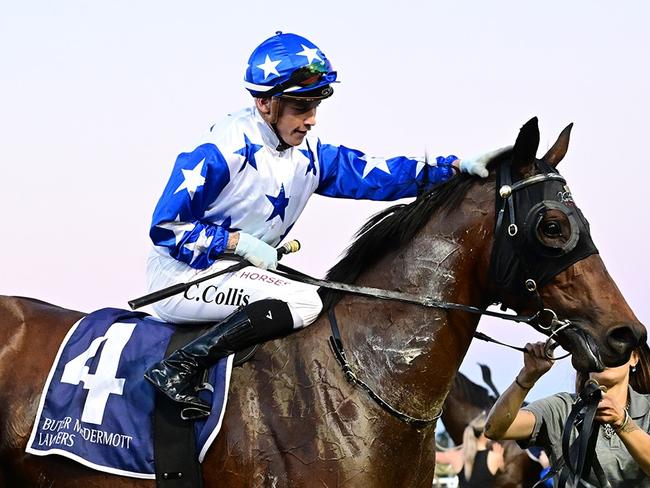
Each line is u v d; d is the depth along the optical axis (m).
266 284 3.30
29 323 3.43
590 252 3.14
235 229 3.42
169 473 3.15
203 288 3.31
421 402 3.20
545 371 3.50
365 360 3.21
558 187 3.20
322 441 3.10
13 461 3.28
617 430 3.46
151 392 3.21
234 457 3.13
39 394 3.28
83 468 3.22
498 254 3.21
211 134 3.36
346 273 3.41
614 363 3.09
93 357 3.30
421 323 3.23
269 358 3.23
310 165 3.52
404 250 3.33
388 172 3.62
